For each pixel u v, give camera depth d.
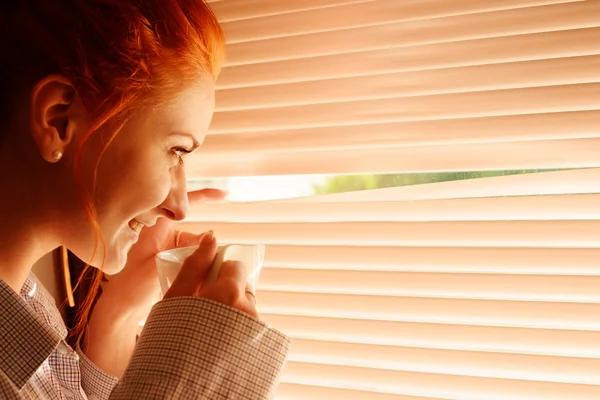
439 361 1.17
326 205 1.24
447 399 1.17
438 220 1.18
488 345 1.15
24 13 0.86
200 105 0.92
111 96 0.85
